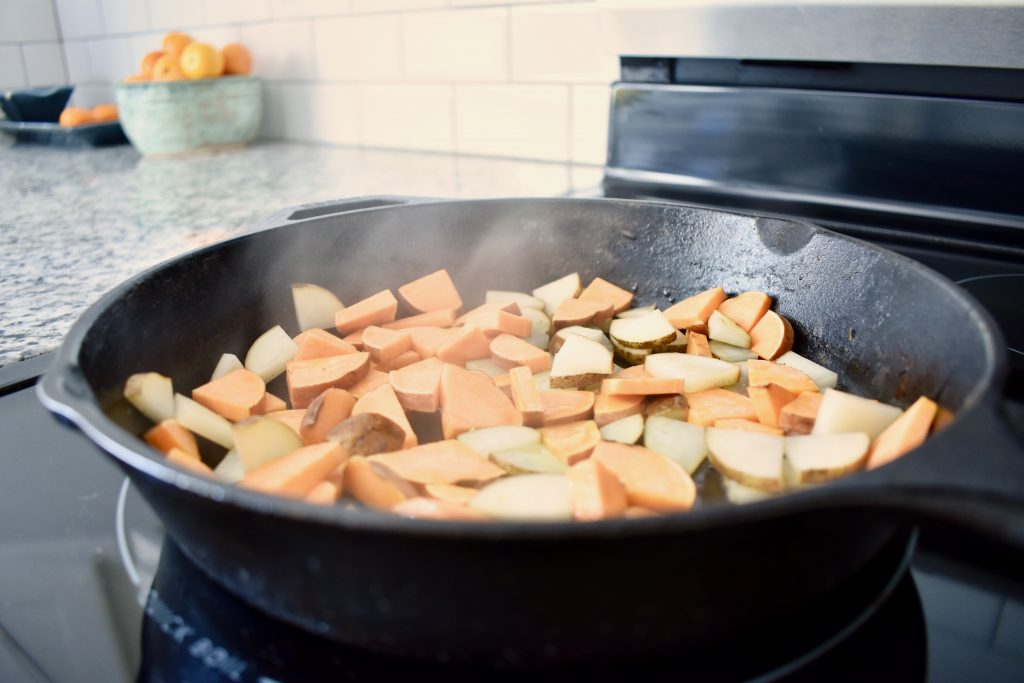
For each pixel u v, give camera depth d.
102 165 1.53
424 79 1.42
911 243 0.96
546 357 0.84
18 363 0.77
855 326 0.75
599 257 0.94
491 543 0.34
